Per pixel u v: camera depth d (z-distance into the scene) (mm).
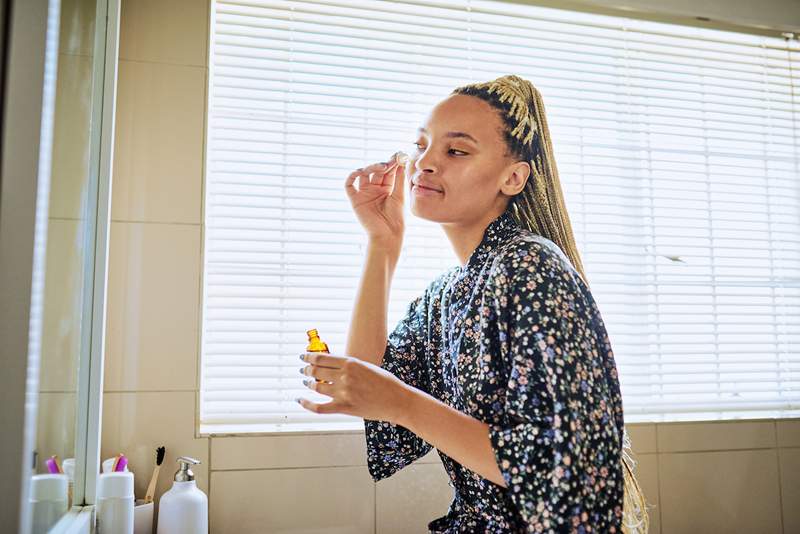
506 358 936
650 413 1664
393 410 907
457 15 1646
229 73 1518
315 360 933
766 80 1865
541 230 1184
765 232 1835
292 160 1547
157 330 1374
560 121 1694
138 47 1429
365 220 1320
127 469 1328
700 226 1771
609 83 1713
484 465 874
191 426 1363
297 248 1521
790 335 1832
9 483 601
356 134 1577
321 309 1500
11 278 602
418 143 1256
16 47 589
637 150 1729
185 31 1456
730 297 1797
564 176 1681
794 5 1858
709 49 1812
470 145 1194
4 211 583
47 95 641
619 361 1662
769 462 1653
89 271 1089
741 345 1800
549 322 892
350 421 1495
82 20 940
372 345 1244
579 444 850
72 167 887
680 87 1799
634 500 1118
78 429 1053
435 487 1452
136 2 1438
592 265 1674
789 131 1881
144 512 1255
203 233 1416
